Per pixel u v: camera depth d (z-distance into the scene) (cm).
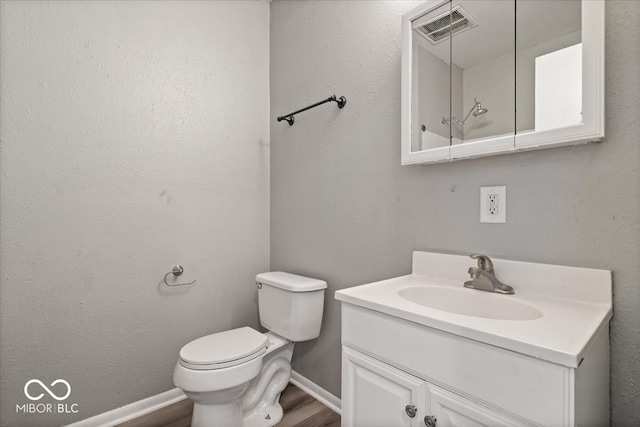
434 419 80
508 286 105
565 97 93
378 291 107
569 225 97
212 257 192
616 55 89
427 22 127
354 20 162
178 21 180
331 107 173
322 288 169
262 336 156
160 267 173
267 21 216
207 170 190
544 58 97
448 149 117
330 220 174
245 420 152
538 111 98
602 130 85
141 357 167
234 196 201
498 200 111
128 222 163
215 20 194
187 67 183
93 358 154
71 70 148
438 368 80
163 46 174
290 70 200
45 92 142
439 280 124
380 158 149
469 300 108
